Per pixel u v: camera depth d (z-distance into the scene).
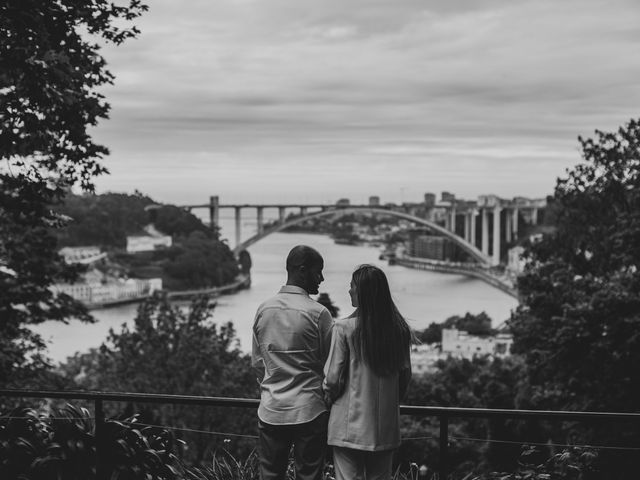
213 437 23.45
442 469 4.37
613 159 26.27
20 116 9.63
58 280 15.77
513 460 5.41
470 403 42.00
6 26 8.65
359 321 4.18
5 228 14.62
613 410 18.56
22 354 15.17
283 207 189.12
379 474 4.25
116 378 35.50
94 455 5.27
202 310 37.09
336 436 4.20
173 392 34.03
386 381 4.19
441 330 127.94
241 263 194.50
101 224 198.75
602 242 25.03
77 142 11.12
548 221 32.41
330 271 175.12
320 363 4.36
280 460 4.35
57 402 16.25
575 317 18.66
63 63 9.09
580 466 5.32
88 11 10.09
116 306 165.50
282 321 4.33
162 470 5.34
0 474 5.24
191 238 194.88
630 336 18.00
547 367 20.52
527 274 22.58
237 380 34.22
